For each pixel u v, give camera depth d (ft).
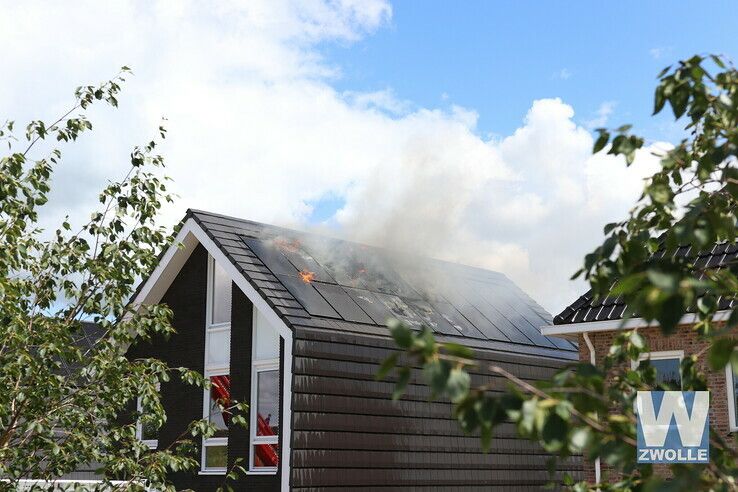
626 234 14.71
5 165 32.76
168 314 37.93
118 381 34.91
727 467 11.94
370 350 55.31
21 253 31.86
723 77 13.89
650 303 9.12
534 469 64.13
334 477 51.11
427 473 56.29
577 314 51.52
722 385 46.01
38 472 34.63
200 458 58.90
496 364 63.31
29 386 33.19
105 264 34.86
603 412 10.14
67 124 34.42
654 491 8.63
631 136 14.11
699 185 15.85
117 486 35.09
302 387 51.08
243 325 58.44
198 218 60.44
